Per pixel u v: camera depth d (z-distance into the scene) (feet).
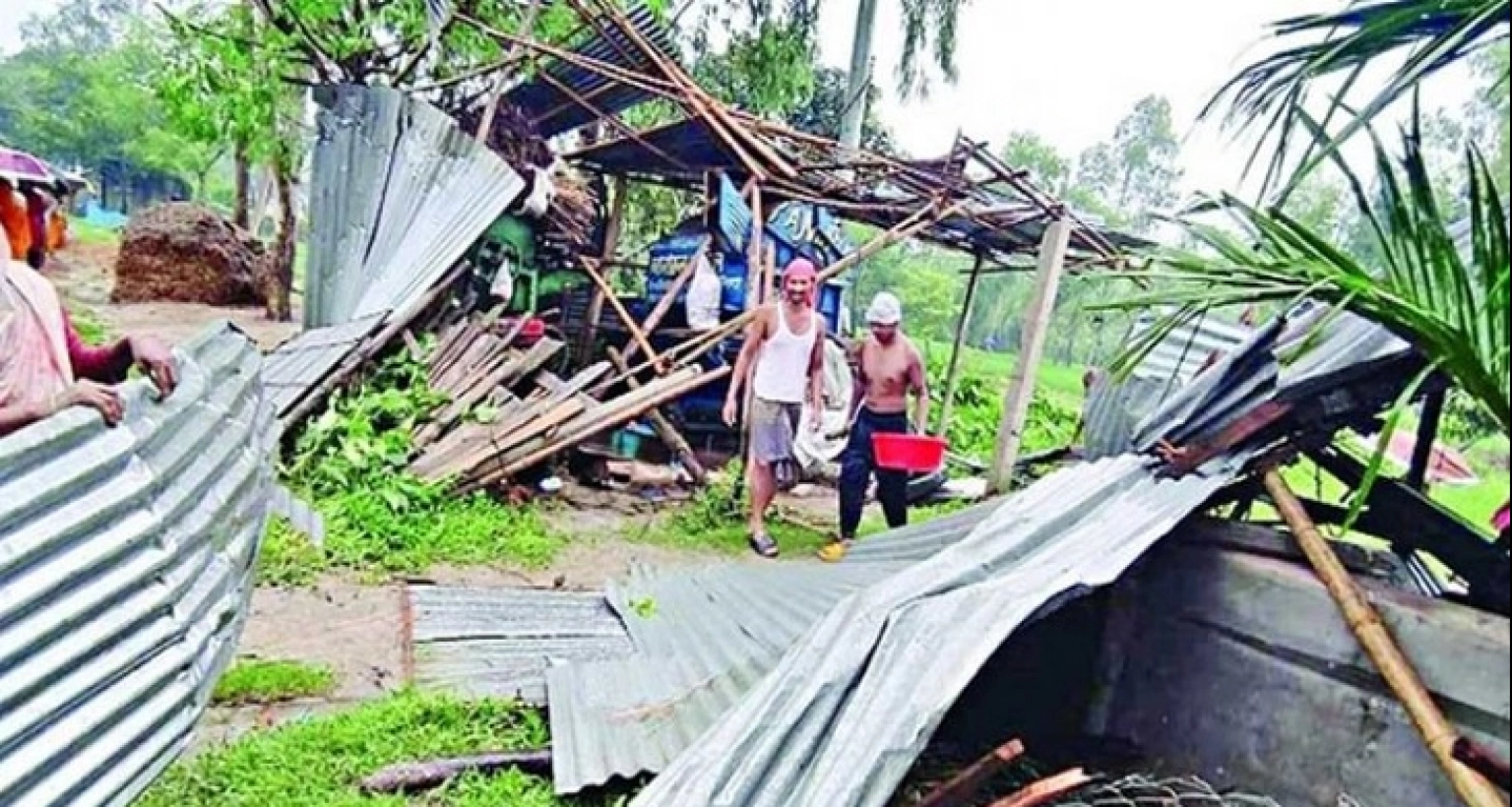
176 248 45.60
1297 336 8.19
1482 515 7.68
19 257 9.59
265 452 9.19
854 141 50.19
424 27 28.91
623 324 25.73
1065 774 7.33
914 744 6.81
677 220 43.83
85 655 5.76
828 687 7.83
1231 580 8.02
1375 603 6.77
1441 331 4.87
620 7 25.61
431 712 10.61
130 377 8.34
